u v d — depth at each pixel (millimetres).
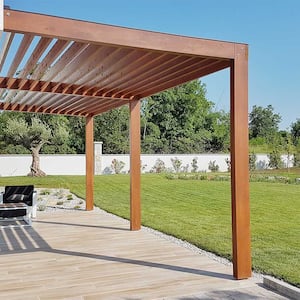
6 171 21656
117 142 29016
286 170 22859
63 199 12117
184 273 4547
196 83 35000
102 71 5461
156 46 4043
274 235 6574
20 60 4742
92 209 9953
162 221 8023
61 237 6645
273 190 13602
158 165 24047
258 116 40406
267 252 5469
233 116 4430
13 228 7492
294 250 5582
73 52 4605
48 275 4508
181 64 4953
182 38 4145
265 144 29078
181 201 11219
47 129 20625
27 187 9078
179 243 6156
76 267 4828
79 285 4152
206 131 34188
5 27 3434
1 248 5871
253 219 8094
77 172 22922
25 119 23172
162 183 16500
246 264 4352
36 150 20641
